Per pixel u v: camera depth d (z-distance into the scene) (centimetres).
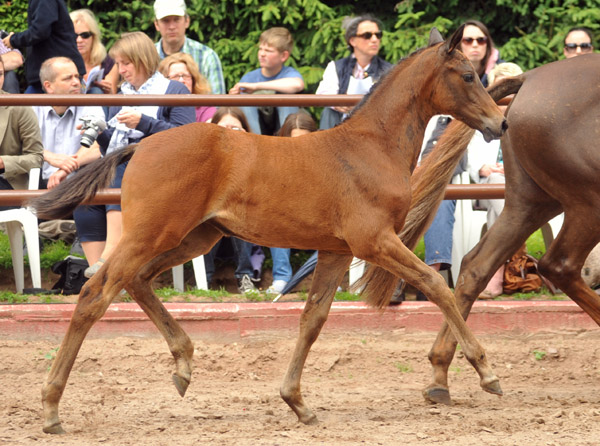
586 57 915
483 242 961
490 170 1276
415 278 804
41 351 1100
